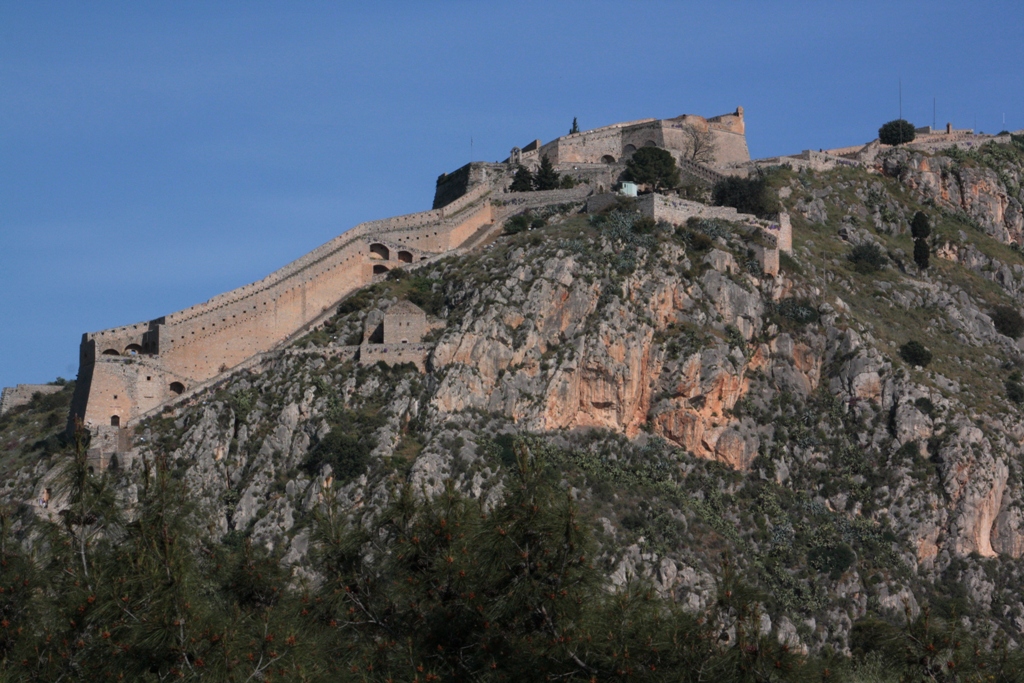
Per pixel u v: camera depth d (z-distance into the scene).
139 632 112.88
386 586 124.31
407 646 117.88
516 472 125.50
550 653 112.44
